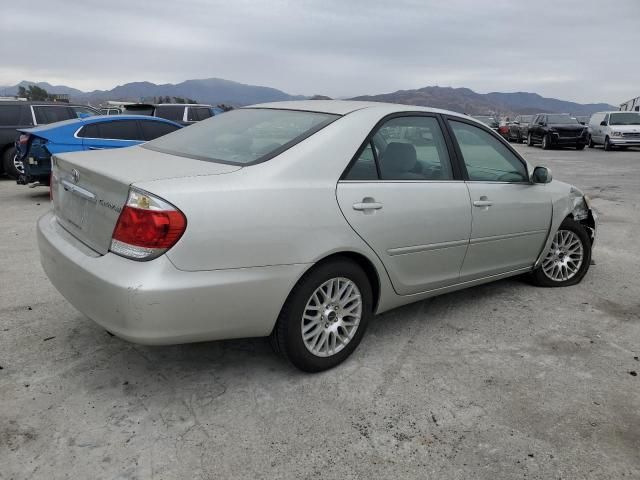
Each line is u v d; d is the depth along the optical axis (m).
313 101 3.74
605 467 2.39
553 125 24.05
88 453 2.38
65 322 3.72
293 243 2.77
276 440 2.51
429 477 2.30
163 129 9.31
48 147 8.16
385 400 2.87
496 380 3.12
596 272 5.30
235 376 3.08
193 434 2.54
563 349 3.54
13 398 2.78
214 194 2.57
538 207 4.28
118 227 2.55
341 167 3.03
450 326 3.87
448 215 3.54
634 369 3.29
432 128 3.66
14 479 2.21
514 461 2.42
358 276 3.14
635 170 14.77
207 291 2.54
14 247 5.70
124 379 3.01
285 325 2.90
